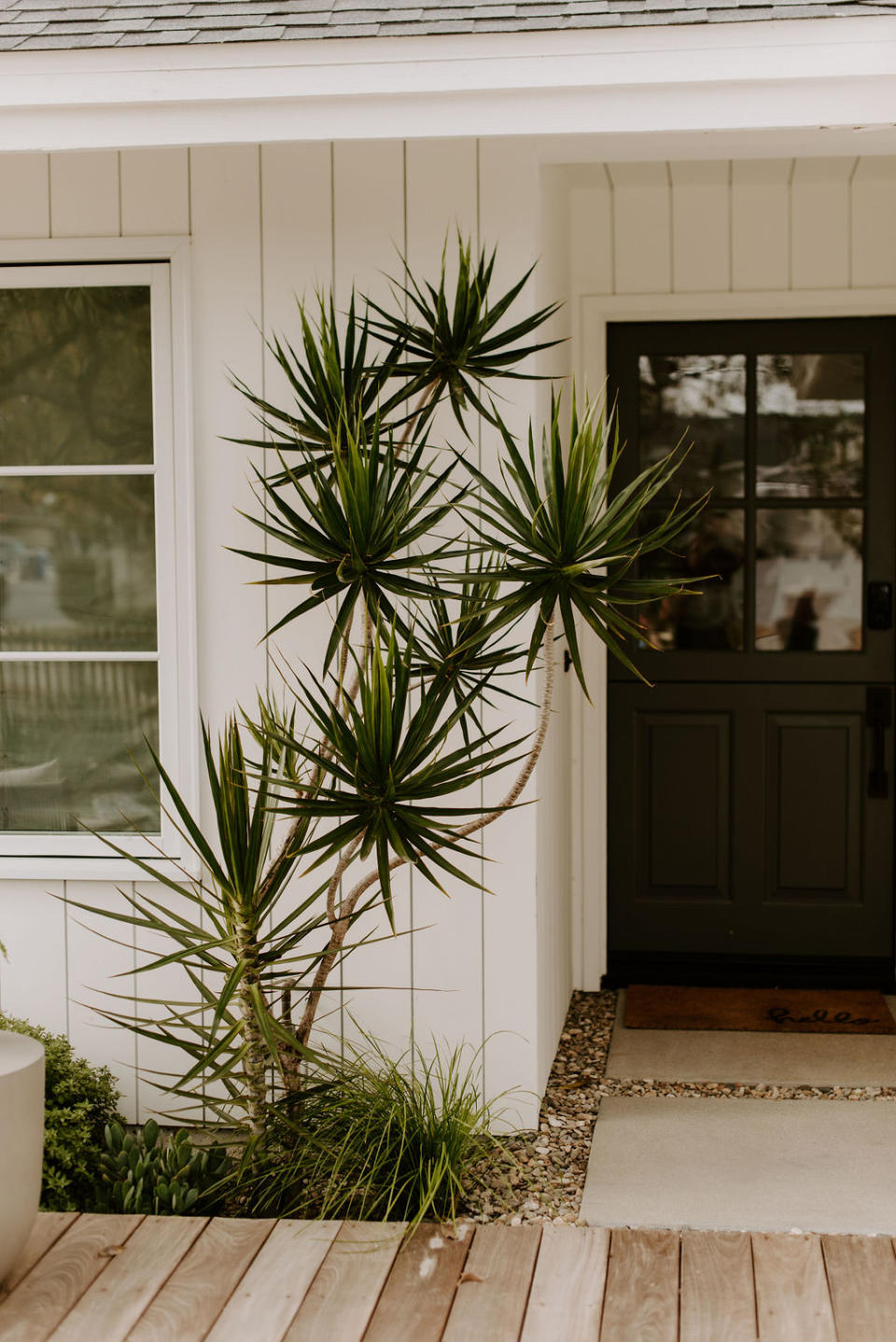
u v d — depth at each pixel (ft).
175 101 9.08
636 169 12.89
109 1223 8.70
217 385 10.41
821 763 13.97
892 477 13.69
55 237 10.48
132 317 10.59
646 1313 7.55
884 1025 12.68
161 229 10.39
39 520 10.76
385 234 10.18
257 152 10.24
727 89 8.74
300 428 9.20
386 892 8.20
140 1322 7.54
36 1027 10.10
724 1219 8.72
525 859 10.20
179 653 10.54
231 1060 9.04
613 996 13.89
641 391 13.96
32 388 10.71
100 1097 10.02
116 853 10.67
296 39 8.89
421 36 8.80
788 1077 11.39
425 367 9.30
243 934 8.70
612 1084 11.33
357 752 8.21
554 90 8.83
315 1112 9.32
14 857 10.69
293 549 10.37
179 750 10.59
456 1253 8.26
